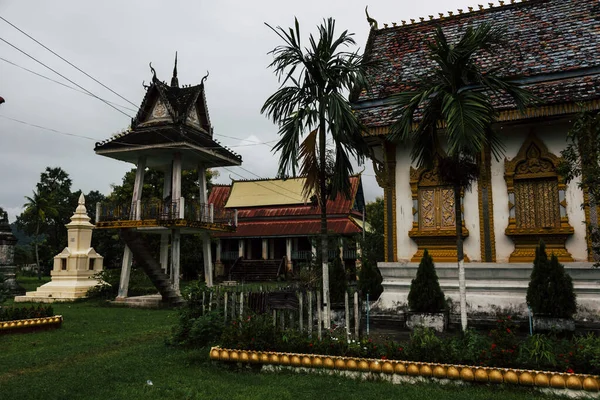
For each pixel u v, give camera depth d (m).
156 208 20.78
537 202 11.76
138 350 9.81
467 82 9.13
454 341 7.57
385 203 13.26
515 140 12.01
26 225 67.38
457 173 8.40
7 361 8.99
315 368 7.59
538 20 13.41
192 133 21.81
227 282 37.50
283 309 9.33
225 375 7.68
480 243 12.12
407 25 15.56
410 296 11.15
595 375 6.18
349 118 9.13
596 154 7.88
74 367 8.47
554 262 9.95
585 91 10.51
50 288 23.86
